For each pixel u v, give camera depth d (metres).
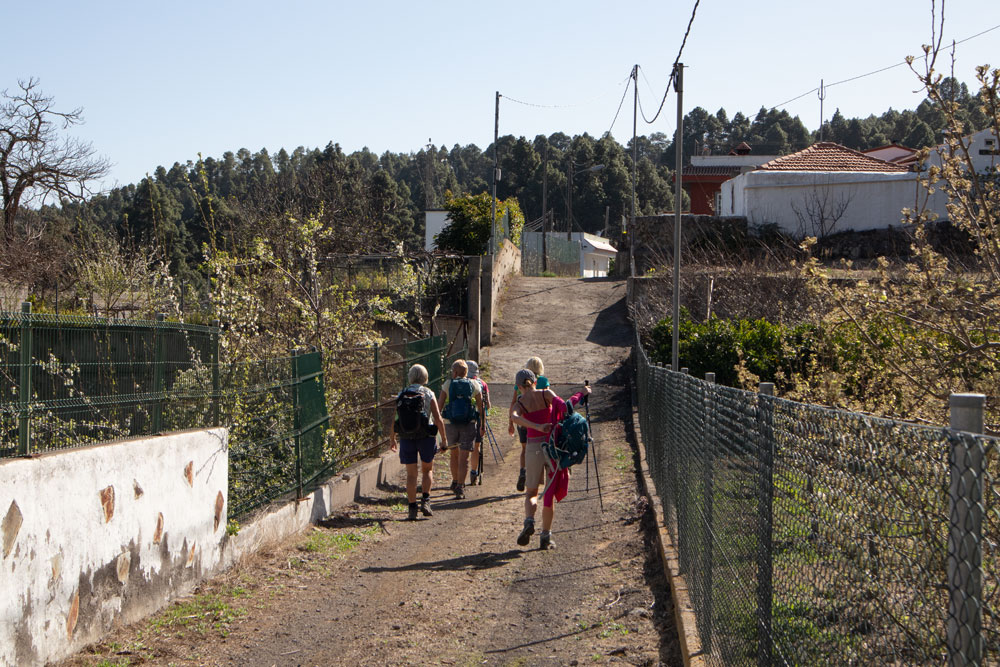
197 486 6.66
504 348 24.31
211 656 5.32
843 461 2.46
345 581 7.14
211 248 13.47
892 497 2.11
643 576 6.80
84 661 4.91
